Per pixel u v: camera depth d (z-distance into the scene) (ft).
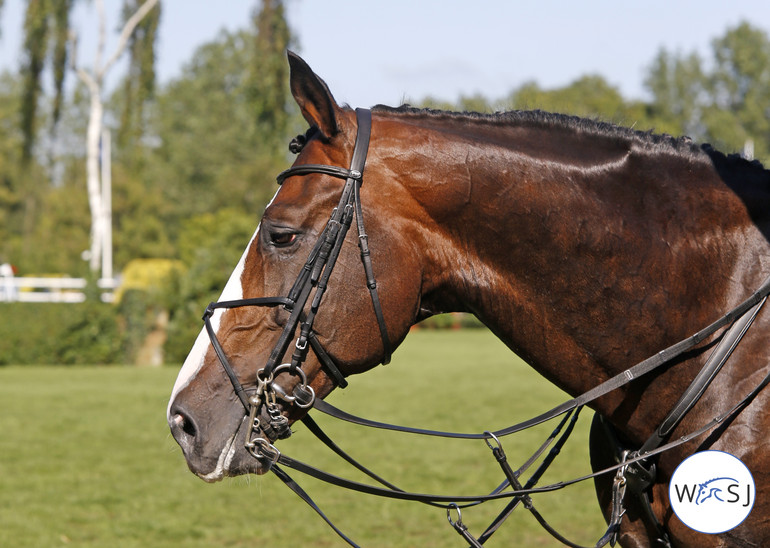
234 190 184.55
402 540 23.97
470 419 43.19
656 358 9.83
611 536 9.87
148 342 79.30
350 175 9.64
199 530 25.05
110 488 30.19
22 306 77.92
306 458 34.14
